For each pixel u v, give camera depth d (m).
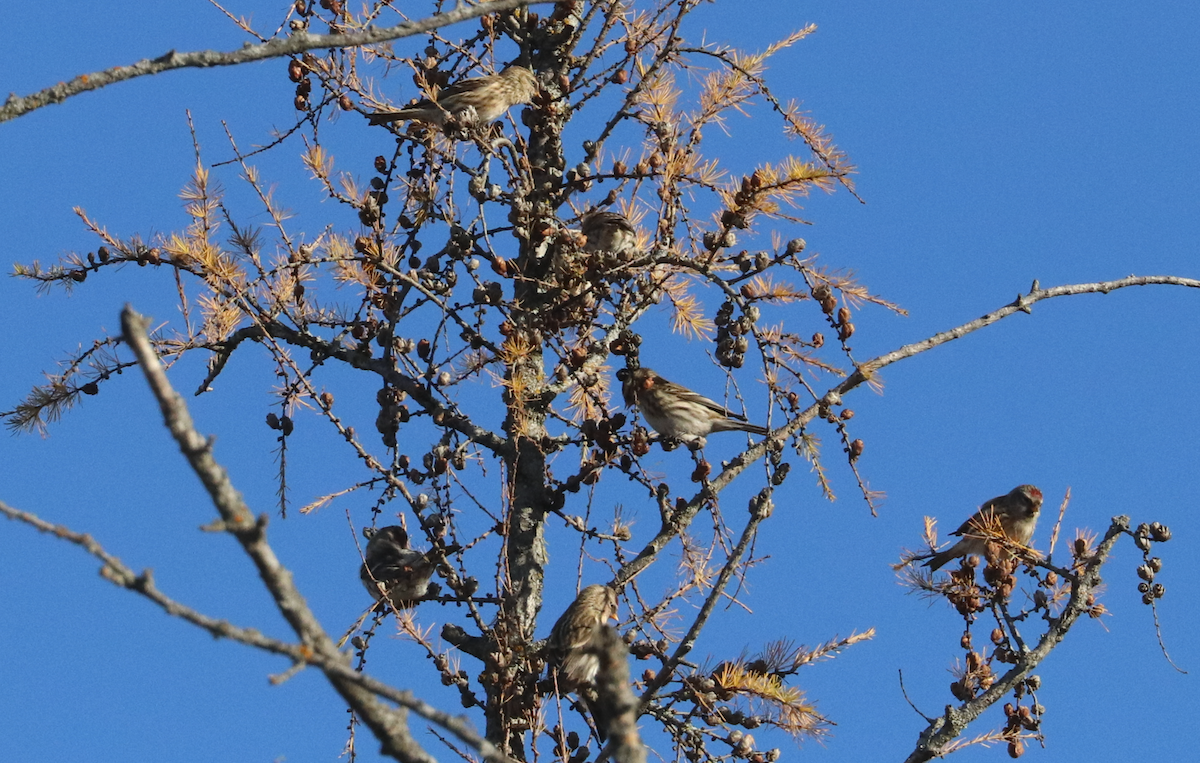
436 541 11.19
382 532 12.48
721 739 10.08
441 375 12.17
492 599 11.30
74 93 6.53
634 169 12.60
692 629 9.75
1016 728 10.73
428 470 11.62
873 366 10.88
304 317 12.77
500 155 12.16
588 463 11.44
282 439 12.16
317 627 5.29
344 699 5.54
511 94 12.86
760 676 10.09
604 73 13.62
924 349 11.20
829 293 10.85
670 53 13.24
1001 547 11.23
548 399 12.49
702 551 10.58
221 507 5.20
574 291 11.77
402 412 12.34
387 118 12.59
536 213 12.10
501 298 11.97
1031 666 10.77
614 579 10.71
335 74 12.45
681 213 12.26
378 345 12.93
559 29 13.84
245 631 4.97
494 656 10.60
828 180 10.82
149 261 12.51
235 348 12.87
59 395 12.59
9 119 6.43
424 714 5.07
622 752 5.47
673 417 12.39
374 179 12.70
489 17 12.84
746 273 11.06
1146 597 10.99
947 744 10.62
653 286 12.00
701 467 10.88
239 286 12.31
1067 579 11.05
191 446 5.15
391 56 12.87
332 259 12.26
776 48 12.27
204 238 12.23
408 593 11.41
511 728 10.37
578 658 10.48
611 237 12.82
